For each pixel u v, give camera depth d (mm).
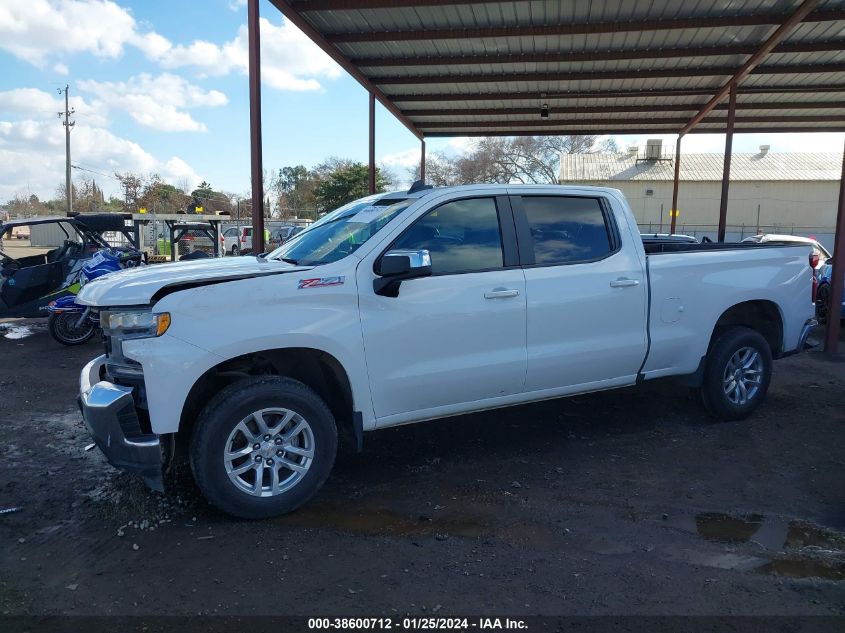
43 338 10633
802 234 45469
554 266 4863
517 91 14492
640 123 17344
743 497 4379
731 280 5664
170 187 64188
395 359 4281
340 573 3379
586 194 5184
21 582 3281
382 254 4309
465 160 56625
